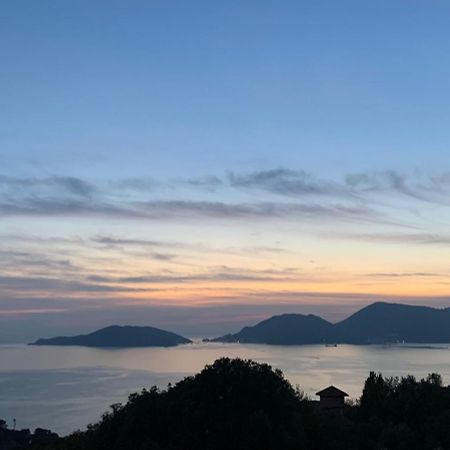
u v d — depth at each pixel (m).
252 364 58.09
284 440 51.50
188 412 52.72
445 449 62.72
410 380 89.56
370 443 63.00
